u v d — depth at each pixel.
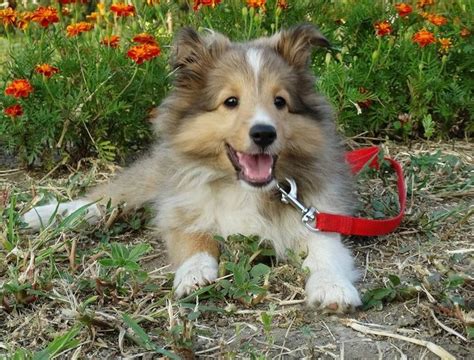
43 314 0.98
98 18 1.62
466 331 0.94
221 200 1.11
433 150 1.50
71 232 1.18
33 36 1.53
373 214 1.23
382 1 1.61
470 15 1.59
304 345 0.93
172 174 1.15
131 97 1.47
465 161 1.45
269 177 1.07
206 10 1.53
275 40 1.15
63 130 1.42
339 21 1.58
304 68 1.14
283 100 1.09
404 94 1.55
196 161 1.11
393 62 1.52
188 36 1.12
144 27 1.54
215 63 1.11
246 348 0.91
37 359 0.87
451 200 1.29
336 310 0.98
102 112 1.43
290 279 1.05
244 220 1.10
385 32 1.48
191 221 1.11
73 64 1.45
